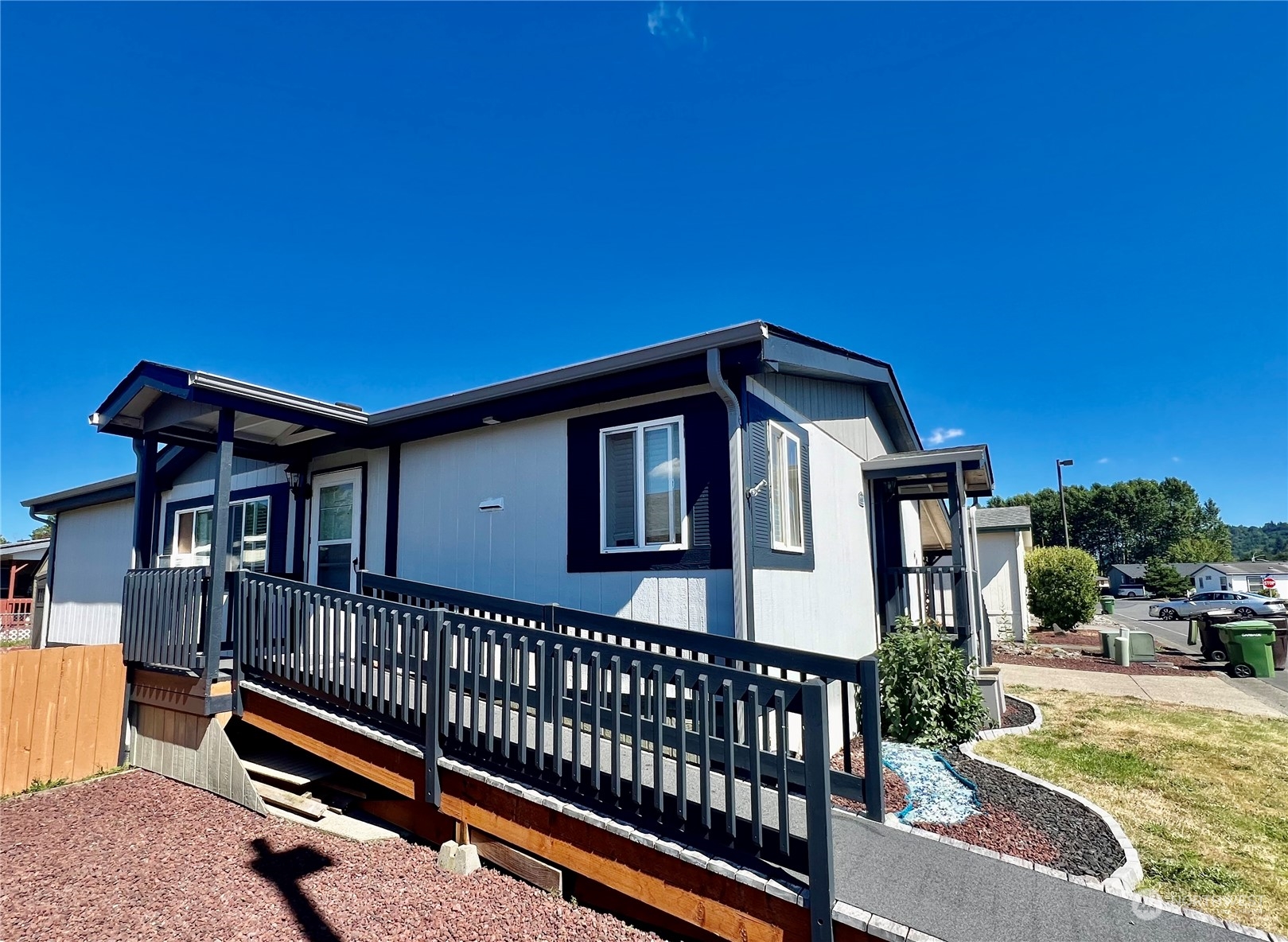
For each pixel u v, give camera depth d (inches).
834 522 286.5
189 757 231.3
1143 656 495.5
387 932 128.3
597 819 128.3
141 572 263.3
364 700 181.2
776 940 106.3
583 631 215.9
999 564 713.6
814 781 103.4
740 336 179.3
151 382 235.9
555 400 225.1
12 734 239.6
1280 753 234.1
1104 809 179.3
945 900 104.3
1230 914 125.4
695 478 201.6
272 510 330.3
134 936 134.3
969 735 247.4
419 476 276.5
